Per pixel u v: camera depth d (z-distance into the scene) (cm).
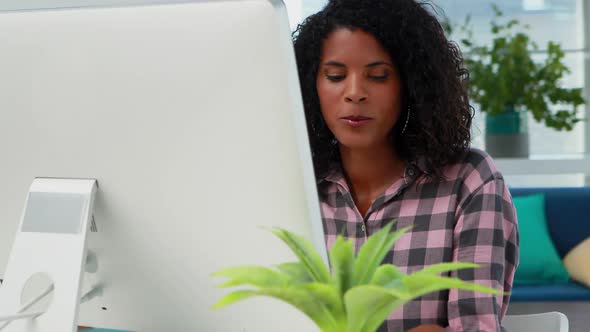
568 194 381
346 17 135
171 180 96
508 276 144
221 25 90
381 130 137
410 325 137
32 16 95
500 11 426
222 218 96
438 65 141
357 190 151
